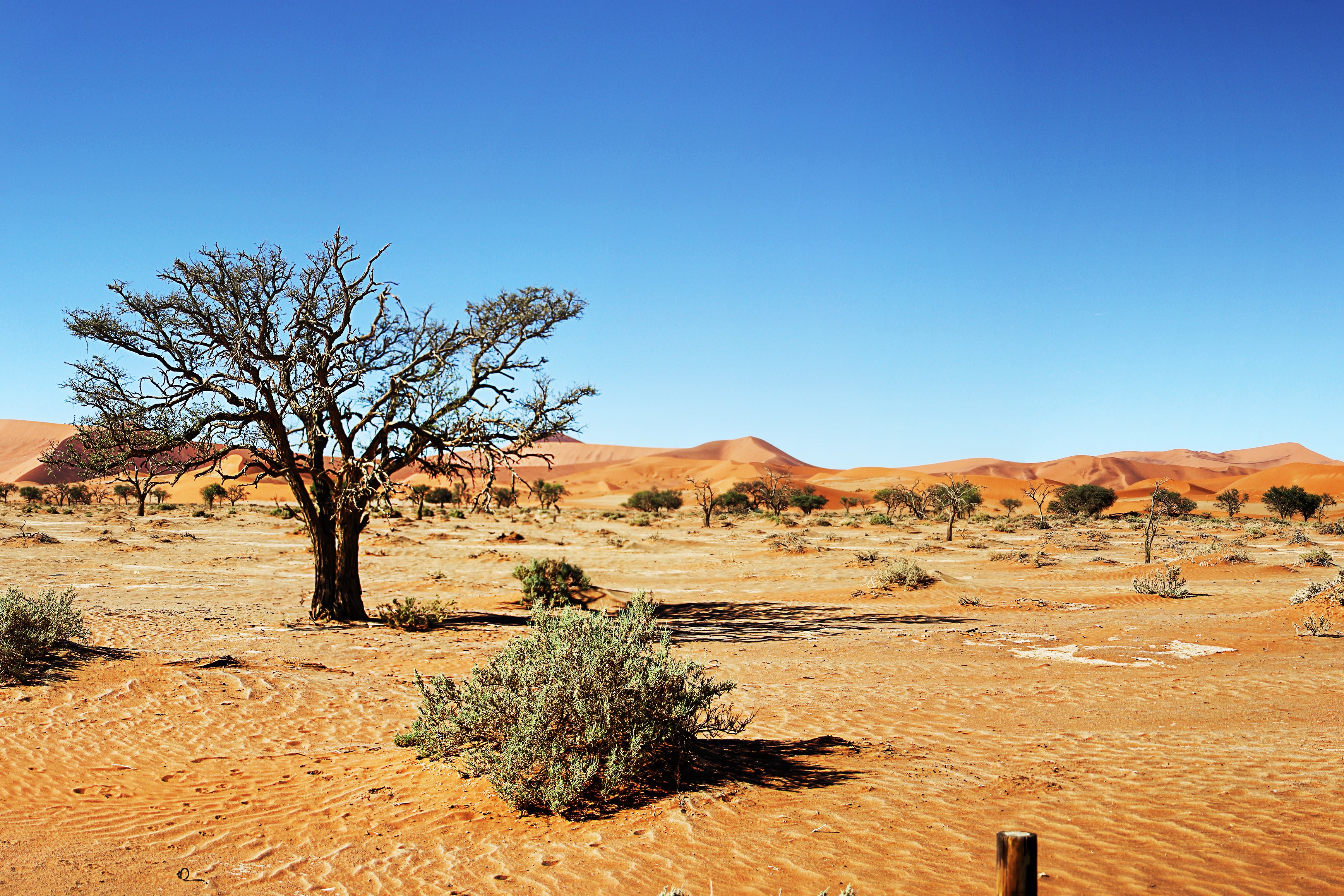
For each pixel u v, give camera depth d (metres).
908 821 6.03
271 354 19.61
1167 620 19.33
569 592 26.02
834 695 11.66
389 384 20.88
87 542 44.09
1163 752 7.75
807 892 4.89
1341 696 10.33
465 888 5.29
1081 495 102.44
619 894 5.04
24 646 11.73
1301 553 45.19
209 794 7.68
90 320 18.25
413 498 19.80
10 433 189.62
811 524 79.12
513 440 20.95
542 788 6.55
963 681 12.61
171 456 20.02
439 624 21.12
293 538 50.16
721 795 6.73
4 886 5.54
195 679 12.07
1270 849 5.13
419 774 7.87
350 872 5.66
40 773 8.23
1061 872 4.97
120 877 5.68
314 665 14.27
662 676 7.12
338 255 20.44
